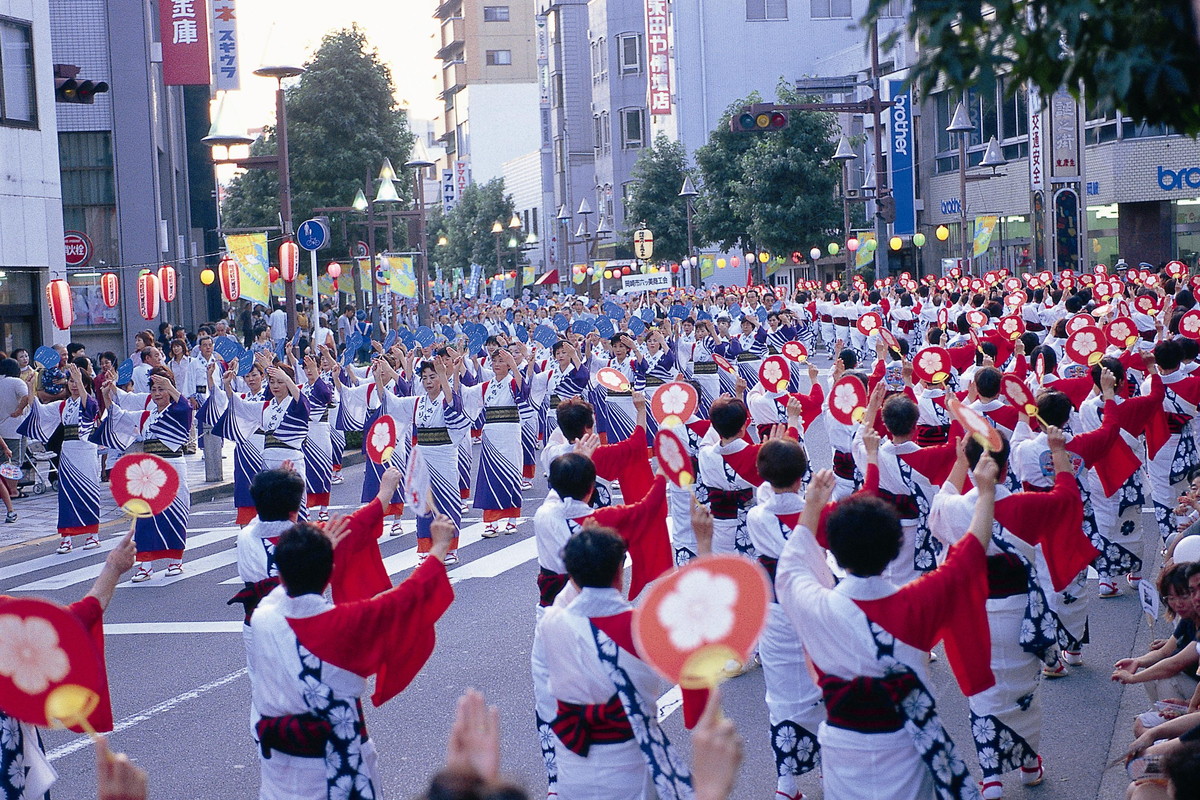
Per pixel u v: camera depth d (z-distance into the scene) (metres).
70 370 13.59
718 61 63.06
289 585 4.75
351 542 5.76
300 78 43.94
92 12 33.59
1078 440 8.14
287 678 4.65
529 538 13.30
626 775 4.71
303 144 43.22
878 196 31.98
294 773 4.71
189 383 20.84
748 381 22.72
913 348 28.75
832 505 6.49
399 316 47.84
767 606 3.32
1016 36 3.90
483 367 17.70
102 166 33.88
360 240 45.09
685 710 4.93
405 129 46.06
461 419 12.55
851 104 31.53
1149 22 3.86
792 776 6.14
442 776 2.37
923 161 49.09
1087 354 11.27
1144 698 7.51
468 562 12.20
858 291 33.91
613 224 73.31
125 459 5.59
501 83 121.81
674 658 3.37
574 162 82.69
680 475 5.84
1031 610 6.00
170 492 5.64
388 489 5.97
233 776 7.01
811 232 45.22
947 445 8.01
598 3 73.75
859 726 4.43
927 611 4.38
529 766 6.92
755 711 7.67
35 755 5.30
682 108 63.09
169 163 39.03
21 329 23.73
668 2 62.66
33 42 23.66
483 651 9.14
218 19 41.91
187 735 7.73
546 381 17.42
